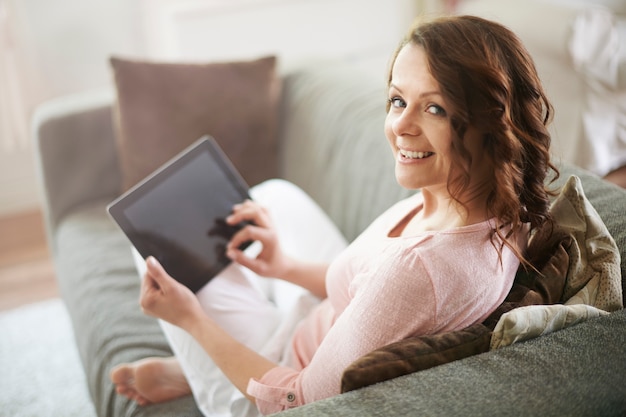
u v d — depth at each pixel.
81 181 2.21
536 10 2.62
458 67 0.94
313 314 1.34
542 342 0.97
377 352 0.96
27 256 2.88
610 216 1.23
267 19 3.04
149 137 2.07
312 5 3.10
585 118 2.65
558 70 2.64
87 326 1.70
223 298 1.40
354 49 3.27
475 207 1.02
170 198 1.45
